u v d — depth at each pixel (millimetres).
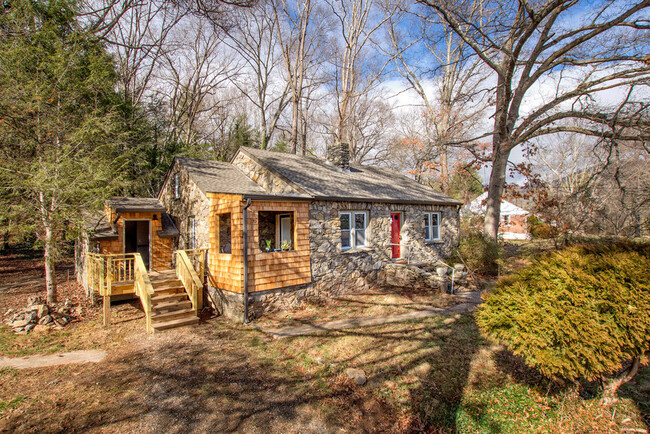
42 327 7484
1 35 9758
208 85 26469
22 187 8852
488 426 4355
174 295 8633
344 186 11484
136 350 6461
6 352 6281
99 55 12922
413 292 10414
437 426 4332
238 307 8031
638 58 11312
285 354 6184
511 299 4625
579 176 30500
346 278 10375
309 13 23406
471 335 6844
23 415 4305
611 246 4922
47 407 4500
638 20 10914
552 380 5109
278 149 29031
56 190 8609
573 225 14789
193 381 5250
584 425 4352
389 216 12148
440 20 15164
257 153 13023
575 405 4715
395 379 5297
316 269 9508
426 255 12859
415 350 6230
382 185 13711
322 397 4871
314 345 6516
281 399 4801
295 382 5246
